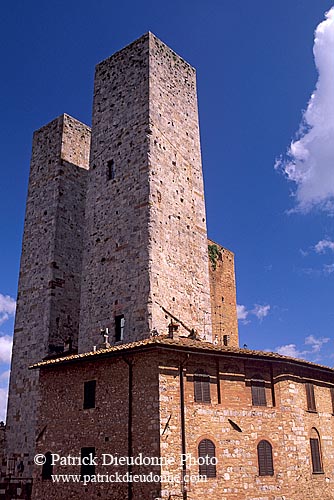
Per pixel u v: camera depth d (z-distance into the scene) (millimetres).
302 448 31375
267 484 28625
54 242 44250
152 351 27156
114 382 28391
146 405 26500
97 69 44875
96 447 27922
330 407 36000
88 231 39844
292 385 32312
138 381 27266
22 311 44438
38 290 43812
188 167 42094
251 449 28844
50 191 46781
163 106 41000
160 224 36812
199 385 28391
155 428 25734
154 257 35219
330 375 37062
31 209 47906
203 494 26156
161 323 34188
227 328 54188
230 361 30047
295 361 32250
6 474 38469
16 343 43750
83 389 29844
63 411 30422
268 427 30016
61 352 39344
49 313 42000
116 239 37500
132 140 39375
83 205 47906
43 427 31125
